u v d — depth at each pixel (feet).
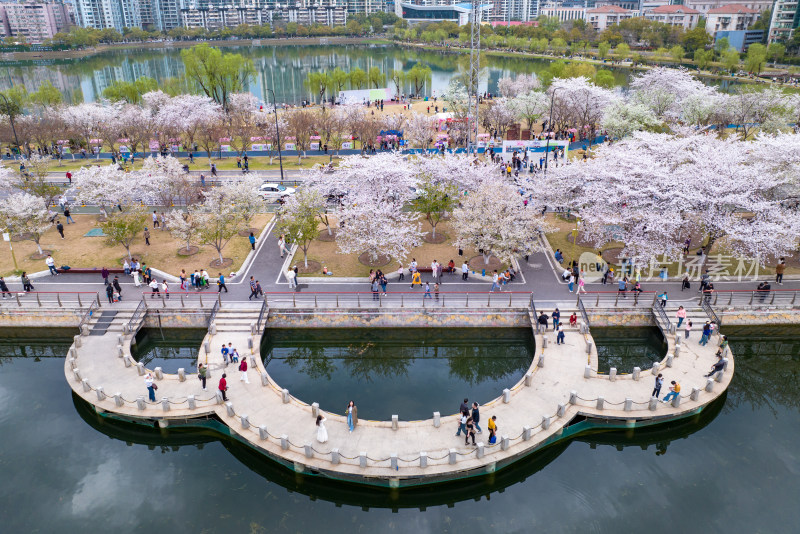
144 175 181.16
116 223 147.23
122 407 101.86
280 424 97.81
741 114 276.41
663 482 93.04
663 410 100.07
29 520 84.89
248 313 130.00
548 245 165.99
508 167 213.66
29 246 165.27
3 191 207.31
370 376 123.54
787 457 98.53
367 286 142.00
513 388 107.24
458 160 177.88
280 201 191.83
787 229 132.67
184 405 102.32
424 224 182.60
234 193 161.38
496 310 130.82
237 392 106.11
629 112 247.29
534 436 94.22
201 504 88.48
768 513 86.43
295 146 281.74
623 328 132.26
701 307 129.80
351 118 309.22
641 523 84.94
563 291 138.82
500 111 314.14
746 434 104.37
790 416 109.70
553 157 221.46
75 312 130.72
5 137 267.39
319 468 87.66
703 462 97.50
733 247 145.18
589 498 90.07
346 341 133.90
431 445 92.99
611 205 150.20
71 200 208.13
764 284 134.31
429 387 118.21
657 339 129.70
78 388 106.32
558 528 84.53
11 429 104.68
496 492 92.38
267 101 488.02
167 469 96.02
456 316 131.54
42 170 184.03
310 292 138.72
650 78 303.07
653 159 156.97
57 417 108.47
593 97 289.94
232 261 154.92
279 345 133.80
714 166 145.69
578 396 104.47
